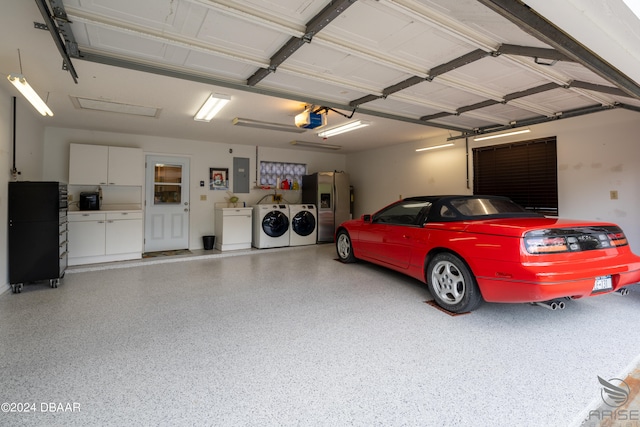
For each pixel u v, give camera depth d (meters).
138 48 2.44
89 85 3.30
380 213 4.29
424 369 1.95
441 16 1.98
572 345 2.25
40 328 2.58
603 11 1.29
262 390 1.74
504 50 2.32
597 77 2.56
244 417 1.52
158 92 3.53
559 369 1.94
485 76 2.91
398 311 2.97
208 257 5.70
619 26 1.38
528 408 1.58
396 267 3.78
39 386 1.77
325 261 5.36
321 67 2.80
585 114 4.00
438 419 1.50
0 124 3.39
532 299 2.32
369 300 3.29
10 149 3.66
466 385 1.78
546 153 4.50
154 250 6.14
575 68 2.46
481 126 5.03
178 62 2.70
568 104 3.71
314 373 1.91
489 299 2.59
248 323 2.70
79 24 2.08
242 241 6.56
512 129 4.79
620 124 3.79
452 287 2.94
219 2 1.84
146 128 5.34
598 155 3.98
